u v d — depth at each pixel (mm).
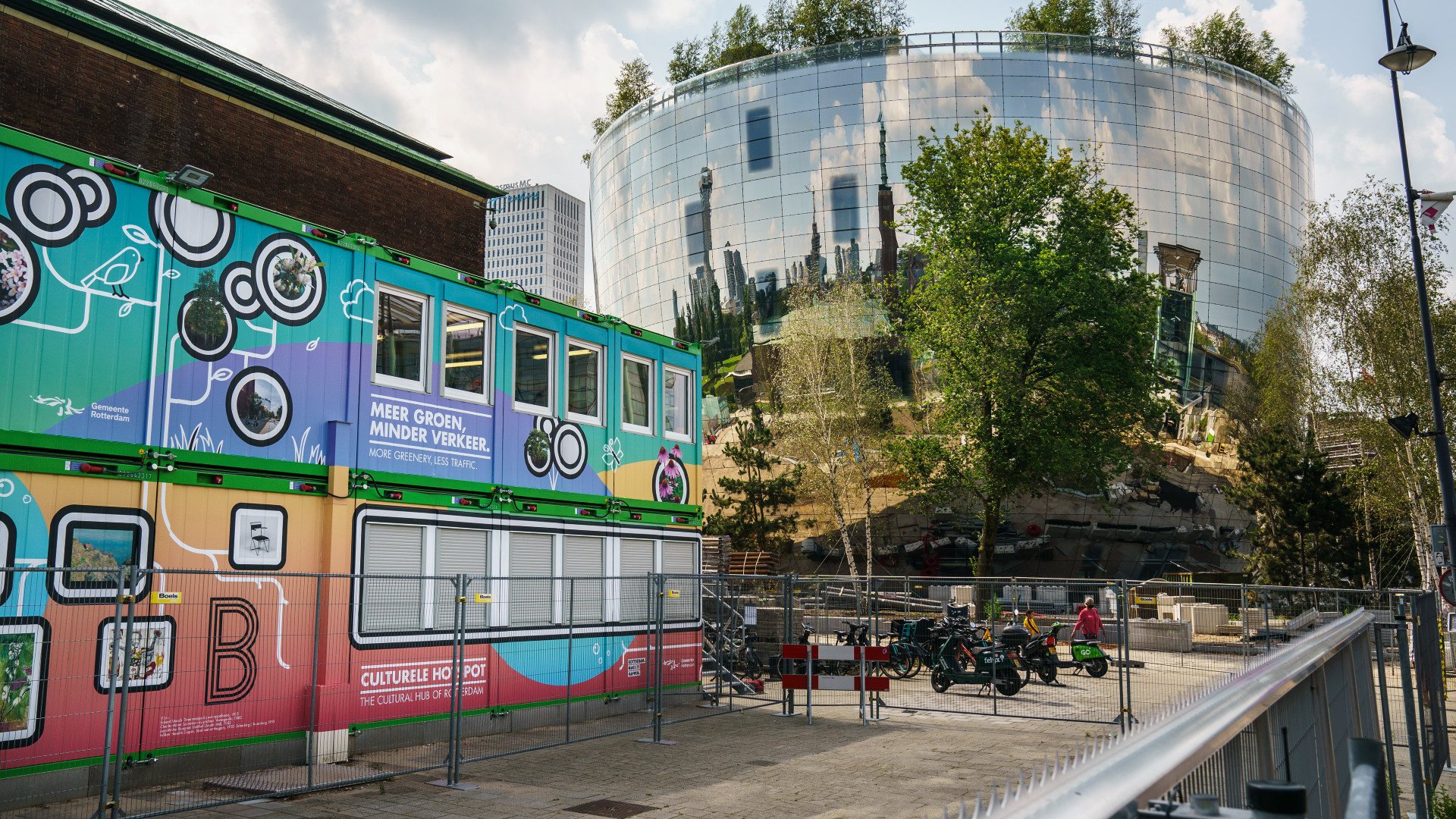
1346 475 39312
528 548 15836
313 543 12586
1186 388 64125
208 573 9625
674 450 19406
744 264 68125
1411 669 9641
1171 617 17375
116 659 8820
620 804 10336
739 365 67562
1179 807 1218
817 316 50719
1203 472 62344
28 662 9648
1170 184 65875
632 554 18016
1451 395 32344
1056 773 1335
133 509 10703
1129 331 33031
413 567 13875
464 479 14781
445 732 13930
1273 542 41125
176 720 10758
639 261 74438
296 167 19516
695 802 10469
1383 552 42594
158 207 11250
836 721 16656
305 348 12711
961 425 34625
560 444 16641
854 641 21594
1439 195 19391
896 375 52031
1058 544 60562
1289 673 2574
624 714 17094
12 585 9625
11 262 9945
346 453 13000
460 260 22719
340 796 10555
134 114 17094
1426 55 19219
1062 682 18812
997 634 20922
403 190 21547
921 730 15703
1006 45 65625
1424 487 33094
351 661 12742
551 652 15859
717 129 69812
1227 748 2455
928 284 35688
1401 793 9578
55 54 16125
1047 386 34375
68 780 9758
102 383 10586
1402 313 33219
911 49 66000
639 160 74625
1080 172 35062
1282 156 70750
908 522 59000
